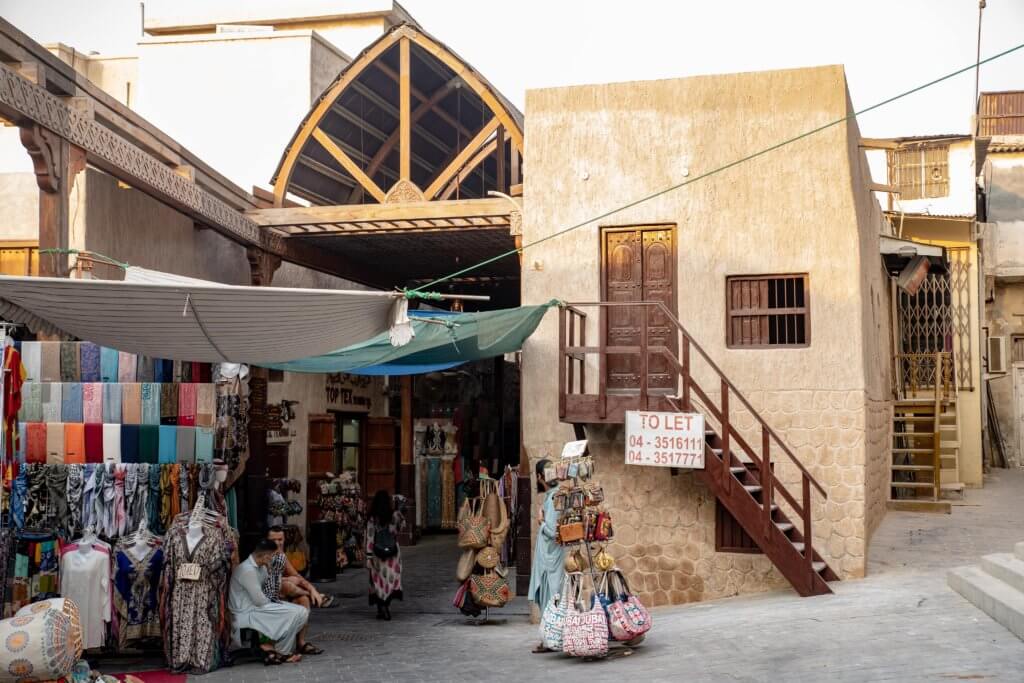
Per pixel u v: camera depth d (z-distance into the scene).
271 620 10.04
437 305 22.31
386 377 23.72
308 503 19.34
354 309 8.99
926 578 11.01
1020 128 27.91
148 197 13.82
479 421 26.48
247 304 8.66
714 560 12.44
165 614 9.68
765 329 12.73
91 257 10.64
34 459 10.52
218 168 23.38
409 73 16.08
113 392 10.59
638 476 12.74
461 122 19.20
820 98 12.63
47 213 10.34
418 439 24.33
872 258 15.11
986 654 7.02
